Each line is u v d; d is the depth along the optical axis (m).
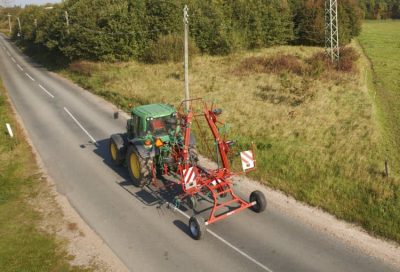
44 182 14.73
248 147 16.86
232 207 12.37
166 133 13.73
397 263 9.57
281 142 17.50
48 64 48.84
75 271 9.65
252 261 9.80
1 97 28.16
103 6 46.09
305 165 14.88
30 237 11.15
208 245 10.51
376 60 44.59
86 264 9.91
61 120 23.09
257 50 51.53
